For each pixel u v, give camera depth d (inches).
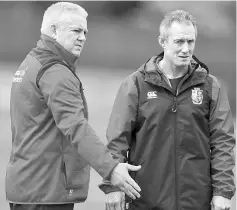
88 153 605.3
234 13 3764.8
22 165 625.3
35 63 630.5
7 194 639.8
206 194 671.1
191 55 664.4
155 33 3809.1
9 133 1800.0
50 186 619.8
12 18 3646.7
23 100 629.0
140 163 669.9
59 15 635.5
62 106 611.8
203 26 3740.2
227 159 671.1
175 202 663.8
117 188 658.2
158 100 667.4
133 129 675.4
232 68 3277.6
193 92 670.5
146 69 676.1
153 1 3986.2
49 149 620.7
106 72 3341.5
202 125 674.2
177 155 665.6
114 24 3902.6
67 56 636.1
